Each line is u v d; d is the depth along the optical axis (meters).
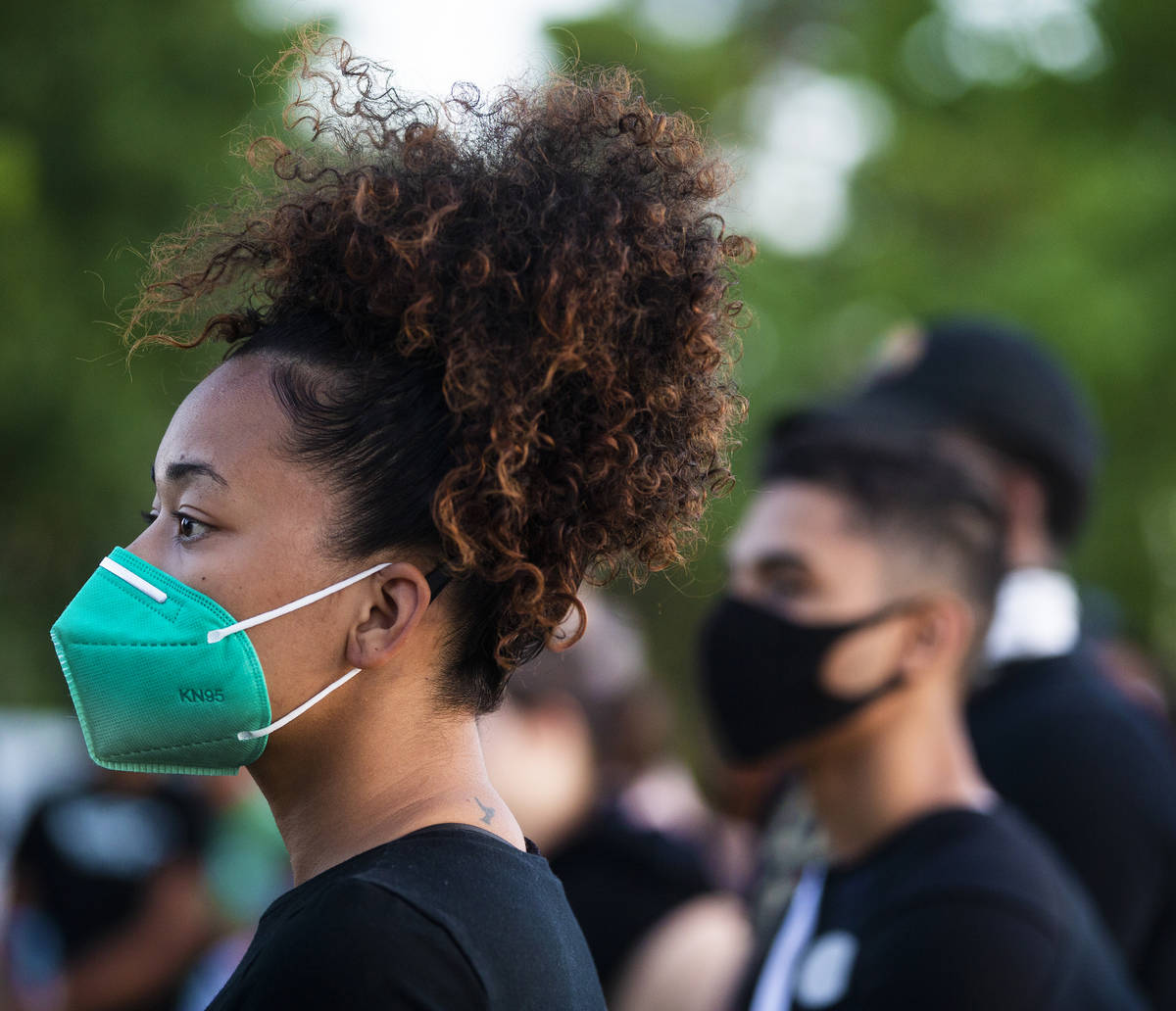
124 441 15.72
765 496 5.17
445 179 2.94
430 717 2.91
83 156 15.73
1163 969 5.76
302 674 2.84
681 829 6.52
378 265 2.85
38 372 15.06
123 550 2.97
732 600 5.02
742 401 3.43
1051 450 6.61
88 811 8.10
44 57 15.73
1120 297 20.08
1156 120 22.33
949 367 6.71
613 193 3.00
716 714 5.11
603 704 6.46
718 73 36.06
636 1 37.09
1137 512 20.59
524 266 2.88
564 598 2.97
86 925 7.92
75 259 15.58
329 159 3.25
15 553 17.17
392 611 2.86
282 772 2.94
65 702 17.58
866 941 4.36
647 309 2.99
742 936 6.11
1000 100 23.55
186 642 2.81
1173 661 21.88
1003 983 4.08
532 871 2.84
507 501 2.79
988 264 23.05
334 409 2.84
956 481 5.00
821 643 4.85
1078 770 5.72
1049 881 4.38
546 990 2.65
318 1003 2.40
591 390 2.92
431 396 2.88
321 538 2.82
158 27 16.48
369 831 2.84
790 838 5.46
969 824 4.51
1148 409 20.05
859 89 25.75
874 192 26.02
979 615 4.95
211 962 8.18
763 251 27.44
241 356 2.96
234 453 2.84
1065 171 22.73
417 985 2.44
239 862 8.63
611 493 2.97
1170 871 5.77
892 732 4.77
